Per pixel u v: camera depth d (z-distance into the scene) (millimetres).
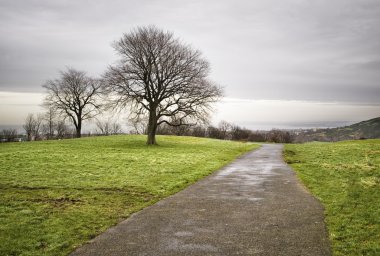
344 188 17094
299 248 9297
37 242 9945
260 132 144000
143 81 54156
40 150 42250
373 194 15422
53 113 92438
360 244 9438
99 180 20625
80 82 88875
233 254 8969
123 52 53750
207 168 26594
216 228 11141
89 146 50875
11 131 108500
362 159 31000
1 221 11938
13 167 25875
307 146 60719
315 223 11484
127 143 57875
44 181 20031
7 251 9266
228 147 56281
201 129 127500
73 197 15930
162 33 54938
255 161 32906
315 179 20469
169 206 14266
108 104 53812
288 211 13141
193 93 53250
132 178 21438
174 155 38188
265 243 9703
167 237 10336
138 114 54625
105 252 9203
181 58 54562
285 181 20344
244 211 13273
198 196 16266
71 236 10461
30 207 13961
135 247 9539
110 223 11805
